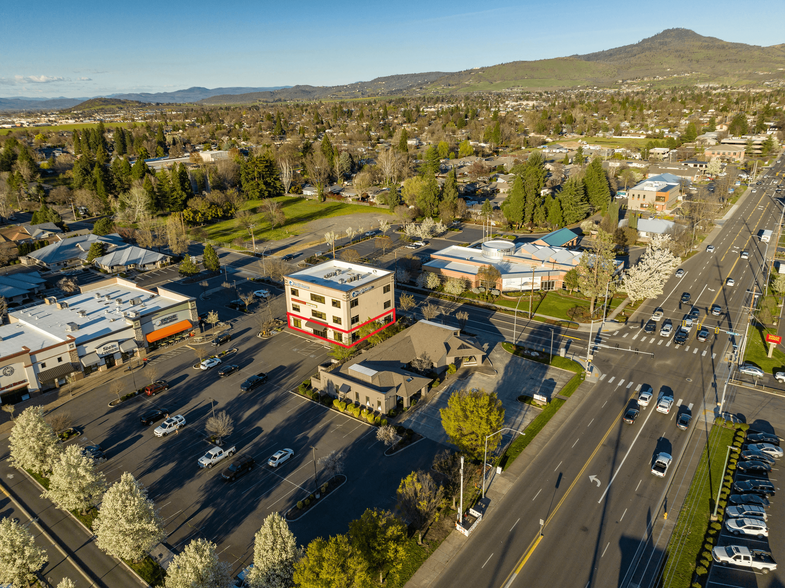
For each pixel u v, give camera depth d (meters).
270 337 97.94
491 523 52.28
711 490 56.38
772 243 147.75
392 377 74.62
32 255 144.25
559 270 117.56
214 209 190.50
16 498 58.03
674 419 69.44
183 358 90.44
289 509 54.66
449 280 116.88
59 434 68.25
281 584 41.16
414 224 167.88
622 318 102.62
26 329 87.75
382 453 63.62
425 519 50.78
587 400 74.50
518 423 69.19
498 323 101.62
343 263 105.38
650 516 52.81
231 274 136.50
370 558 42.16
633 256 138.75
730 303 108.44
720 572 46.56
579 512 53.47
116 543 46.56
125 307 95.31
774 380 79.06
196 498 56.88
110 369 86.88
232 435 68.12
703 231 159.38
